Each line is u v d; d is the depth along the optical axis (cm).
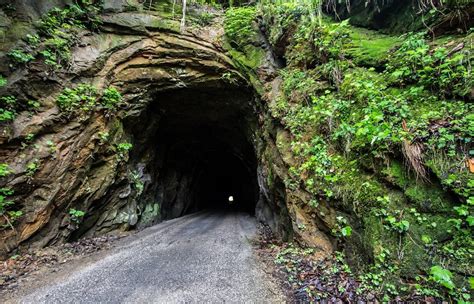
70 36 787
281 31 879
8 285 451
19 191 596
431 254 338
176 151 1650
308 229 583
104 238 802
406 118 429
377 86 520
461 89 398
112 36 930
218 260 589
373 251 388
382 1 662
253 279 470
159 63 1006
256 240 816
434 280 300
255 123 1203
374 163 450
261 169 1115
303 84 740
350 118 536
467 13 447
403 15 611
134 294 422
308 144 630
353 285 387
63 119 716
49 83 707
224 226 1156
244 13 1057
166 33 1009
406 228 365
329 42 678
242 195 2630
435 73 436
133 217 1000
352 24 757
